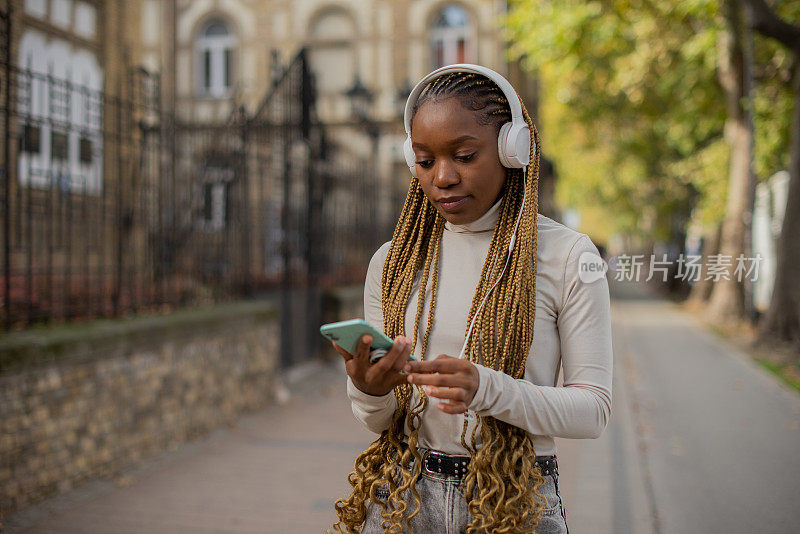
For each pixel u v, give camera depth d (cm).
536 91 2600
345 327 132
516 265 147
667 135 2069
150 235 576
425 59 2025
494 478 143
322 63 2064
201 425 581
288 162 837
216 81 2066
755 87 1519
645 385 893
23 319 441
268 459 533
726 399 806
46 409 408
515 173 154
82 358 437
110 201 600
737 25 1424
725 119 1723
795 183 1154
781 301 1182
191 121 716
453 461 152
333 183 1040
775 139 1534
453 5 2027
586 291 145
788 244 1167
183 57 2045
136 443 495
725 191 1719
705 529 421
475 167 144
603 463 546
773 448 601
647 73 1633
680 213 2769
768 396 826
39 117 449
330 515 425
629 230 4484
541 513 146
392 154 1906
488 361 147
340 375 893
